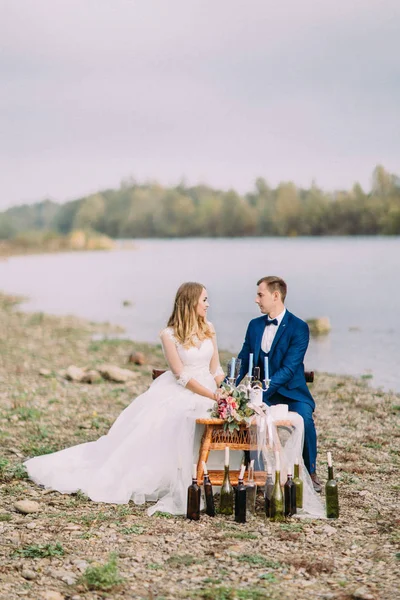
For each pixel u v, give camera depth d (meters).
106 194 136.62
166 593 4.39
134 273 52.78
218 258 67.69
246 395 6.15
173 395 6.55
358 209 110.94
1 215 136.00
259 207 123.38
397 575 4.66
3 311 27.11
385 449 8.25
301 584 4.54
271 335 6.67
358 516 5.91
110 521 5.70
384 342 18.59
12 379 12.40
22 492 6.46
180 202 130.88
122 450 6.45
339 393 11.53
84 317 25.62
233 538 5.36
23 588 4.43
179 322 6.63
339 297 32.53
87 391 11.45
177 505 6.01
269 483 5.88
